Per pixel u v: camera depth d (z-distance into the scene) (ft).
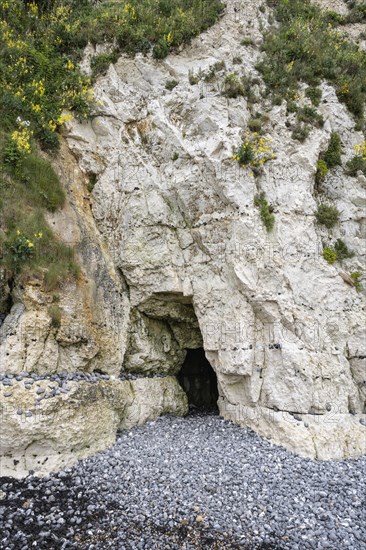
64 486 22.63
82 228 31.63
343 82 37.68
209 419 33.06
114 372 31.17
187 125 35.04
